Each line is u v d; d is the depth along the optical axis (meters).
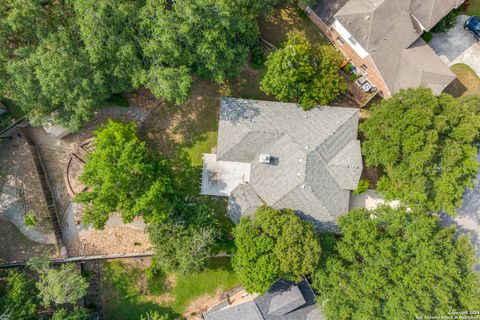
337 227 43.88
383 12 39.53
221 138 44.00
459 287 37.19
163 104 46.34
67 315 42.06
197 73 42.12
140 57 38.91
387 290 38.34
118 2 34.56
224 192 46.00
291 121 43.38
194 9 34.75
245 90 46.34
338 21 40.09
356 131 43.88
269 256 39.28
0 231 46.22
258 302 42.88
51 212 45.84
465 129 36.66
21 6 34.47
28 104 39.06
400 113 38.09
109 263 46.88
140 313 46.88
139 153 39.97
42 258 43.22
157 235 41.84
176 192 43.94
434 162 38.00
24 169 45.97
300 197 42.81
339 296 39.69
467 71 45.91
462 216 46.59
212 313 44.00
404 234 40.00
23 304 40.41
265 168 44.00
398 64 41.91
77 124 40.16
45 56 35.19
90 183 40.00
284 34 45.91
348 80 46.00
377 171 46.34
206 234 41.31
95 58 36.38
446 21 44.53
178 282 46.94
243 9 39.22
